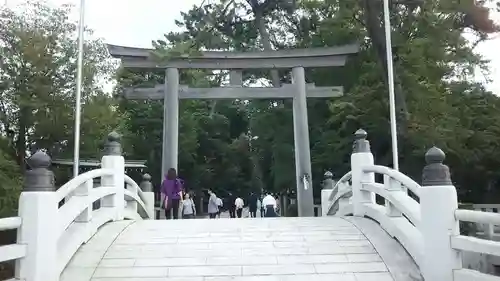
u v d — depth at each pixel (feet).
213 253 23.35
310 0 78.69
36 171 19.22
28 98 56.95
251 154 108.37
